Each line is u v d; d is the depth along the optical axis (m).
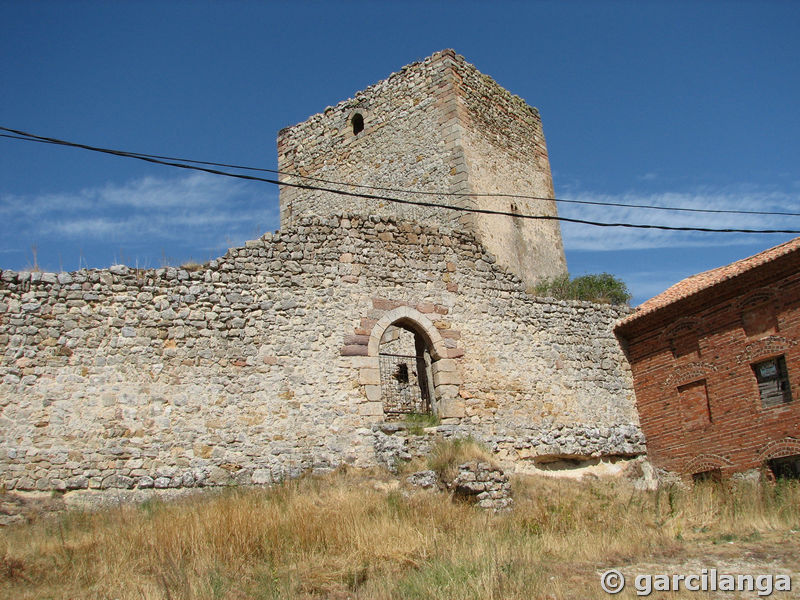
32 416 15.46
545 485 17.94
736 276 18.44
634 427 20.67
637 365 21.28
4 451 15.12
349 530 13.23
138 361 16.39
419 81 27.31
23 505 14.73
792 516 14.99
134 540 12.55
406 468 16.80
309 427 17.12
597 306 21.69
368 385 17.88
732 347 18.80
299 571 11.84
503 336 19.94
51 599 10.55
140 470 15.72
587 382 20.61
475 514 14.84
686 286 21.88
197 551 12.20
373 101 28.33
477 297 19.98
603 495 17.80
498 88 28.84
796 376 17.41
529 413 19.48
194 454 16.17
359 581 11.52
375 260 19.03
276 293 17.86
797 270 17.56
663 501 17.08
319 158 29.17
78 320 16.31
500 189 26.94
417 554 12.56
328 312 18.12
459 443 17.16
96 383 16.00
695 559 12.66
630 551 13.16
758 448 17.92
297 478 16.41
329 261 18.56
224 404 16.70
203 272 17.47
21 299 16.14
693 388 19.69
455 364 18.98
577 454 19.50
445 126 26.17
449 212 25.31
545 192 29.33
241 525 12.97
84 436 15.62
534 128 30.11
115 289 16.72
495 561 11.76
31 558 12.08
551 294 24.20
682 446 19.64
